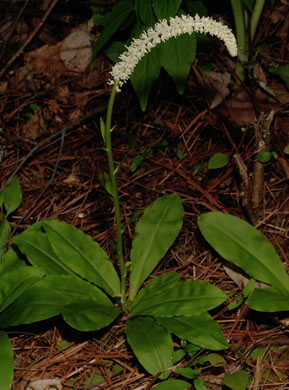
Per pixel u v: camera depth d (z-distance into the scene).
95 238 0.94
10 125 1.12
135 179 1.02
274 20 1.16
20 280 0.78
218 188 1.00
